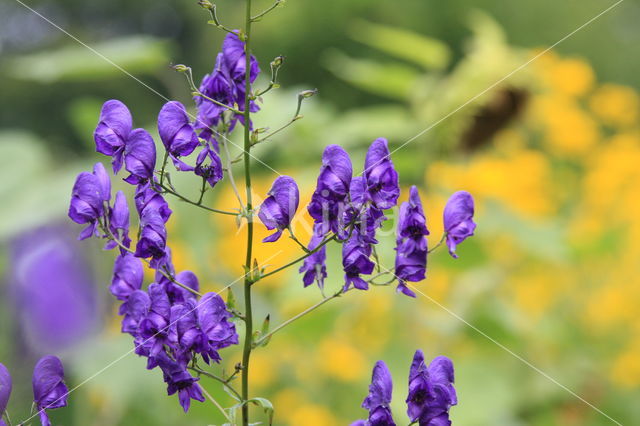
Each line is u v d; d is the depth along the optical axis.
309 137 1.74
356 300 1.84
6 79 6.15
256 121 1.56
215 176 1.12
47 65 1.55
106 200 1.14
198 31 6.67
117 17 7.82
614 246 2.09
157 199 1.12
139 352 1.11
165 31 7.16
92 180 1.13
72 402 1.59
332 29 6.12
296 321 1.72
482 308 1.83
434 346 1.86
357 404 2.04
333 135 1.75
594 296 2.23
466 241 1.77
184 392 1.11
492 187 1.92
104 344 1.58
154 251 1.11
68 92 6.13
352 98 5.64
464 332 1.85
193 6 6.62
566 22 6.77
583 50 6.78
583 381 2.03
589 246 2.06
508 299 2.16
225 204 1.76
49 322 1.58
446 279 1.92
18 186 1.51
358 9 6.18
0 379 1.10
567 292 2.25
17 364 1.58
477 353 1.86
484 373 1.73
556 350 2.09
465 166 1.94
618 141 2.20
